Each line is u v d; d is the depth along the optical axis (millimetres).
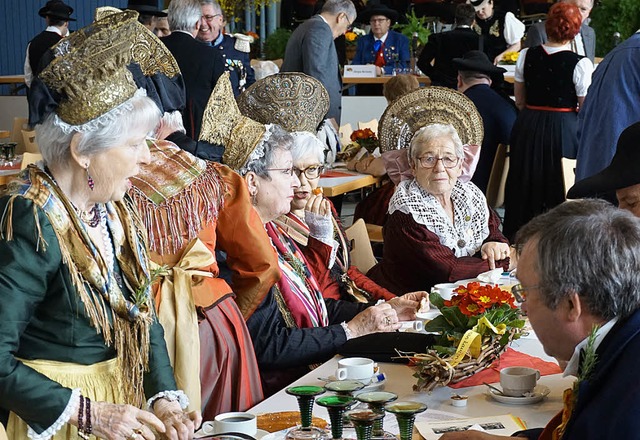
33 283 1961
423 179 3979
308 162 3498
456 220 4059
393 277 4027
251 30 11172
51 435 1965
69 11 9227
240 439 1993
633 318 1731
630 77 4418
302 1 11297
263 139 3096
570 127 6219
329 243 3451
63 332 2043
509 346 2846
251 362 2787
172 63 2650
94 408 1979
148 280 2191
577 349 1789
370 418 1870
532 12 10664
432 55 7840
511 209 6496
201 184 2719
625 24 7367
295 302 3094
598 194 2834
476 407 2365
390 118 4230
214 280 2762
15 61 12320
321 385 2516
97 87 1978
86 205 2086
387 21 9977
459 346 2453
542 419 2285
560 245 1747
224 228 2852
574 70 6141
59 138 2000
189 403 2516
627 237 1737
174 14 5445
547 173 6301
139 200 2580
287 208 3172
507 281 3752
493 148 6574
